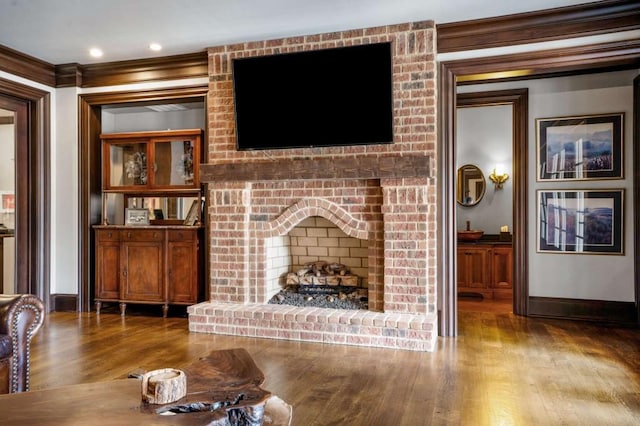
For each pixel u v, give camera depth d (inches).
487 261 246.1
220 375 73.0
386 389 109.8
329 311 158.1
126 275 194.1
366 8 144.6
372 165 154.3
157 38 169.0
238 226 170.7
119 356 135.3
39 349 142.3
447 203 159.9
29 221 196.7
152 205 219.1
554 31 149.3
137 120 237.0
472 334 163.0
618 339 155.9
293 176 162.1
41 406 61.3
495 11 147.7
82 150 201.6
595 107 187.0
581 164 188.5
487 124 268.4
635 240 179.8
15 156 192.2
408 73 155.9
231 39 170.4
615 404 101.0
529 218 195.2
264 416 72.6
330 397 104.9
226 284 172.6
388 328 145.5
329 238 186.2
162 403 61.9
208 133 178.9
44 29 160.2
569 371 122.6
